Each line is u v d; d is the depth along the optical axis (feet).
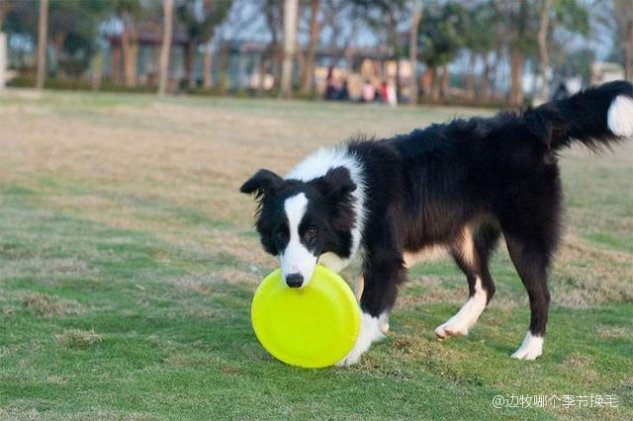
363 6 151.33
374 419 13.38
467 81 164.96
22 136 50.93
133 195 34.47
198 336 17.44
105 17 151.12
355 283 18.95
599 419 13.80
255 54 170.09
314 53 148.77
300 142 53.98
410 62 143.74
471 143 17.61
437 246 17.97
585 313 20.06
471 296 18.40
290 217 15.64
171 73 159.84
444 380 15.35
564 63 157.28
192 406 13.70
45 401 13.73
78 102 77.77
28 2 149.69
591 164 47.62
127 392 14.19
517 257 17.39
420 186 17.46
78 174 38.86
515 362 16.44
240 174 40.42
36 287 20.83
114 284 21.31
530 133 17.46
